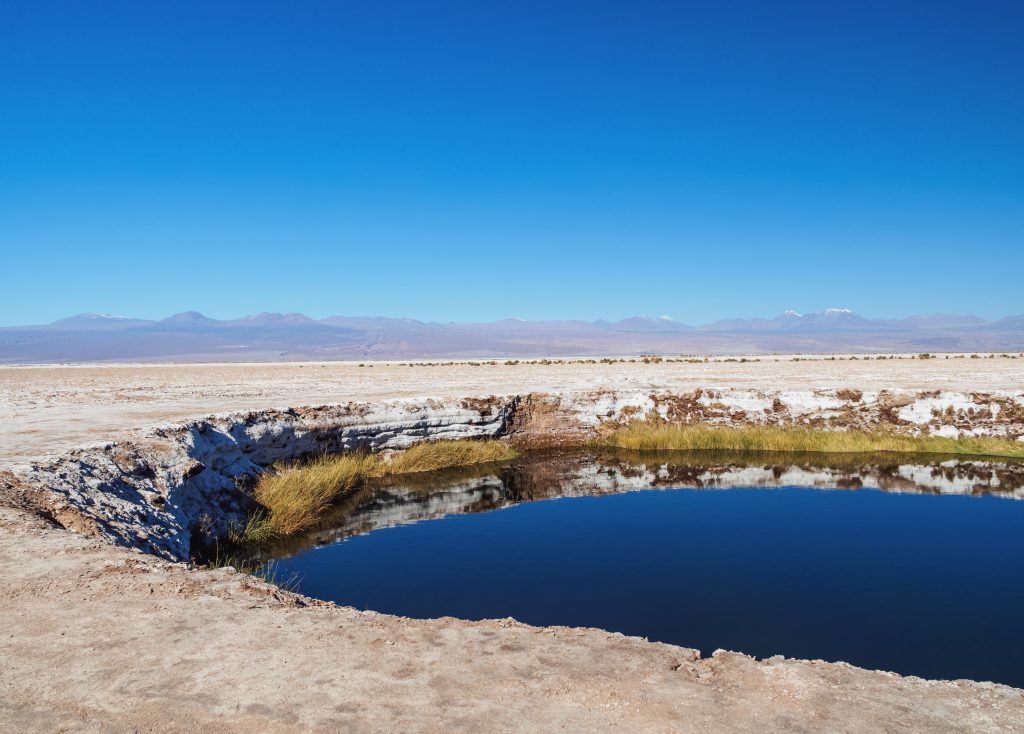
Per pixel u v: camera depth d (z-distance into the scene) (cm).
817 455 2686
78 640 600
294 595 787
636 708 496
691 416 3095
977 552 1403
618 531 1609
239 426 2052
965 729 475
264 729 462
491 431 2858
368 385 3794
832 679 553
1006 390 2902
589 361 8738
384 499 2023
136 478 1400
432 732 461
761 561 1348
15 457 1317
